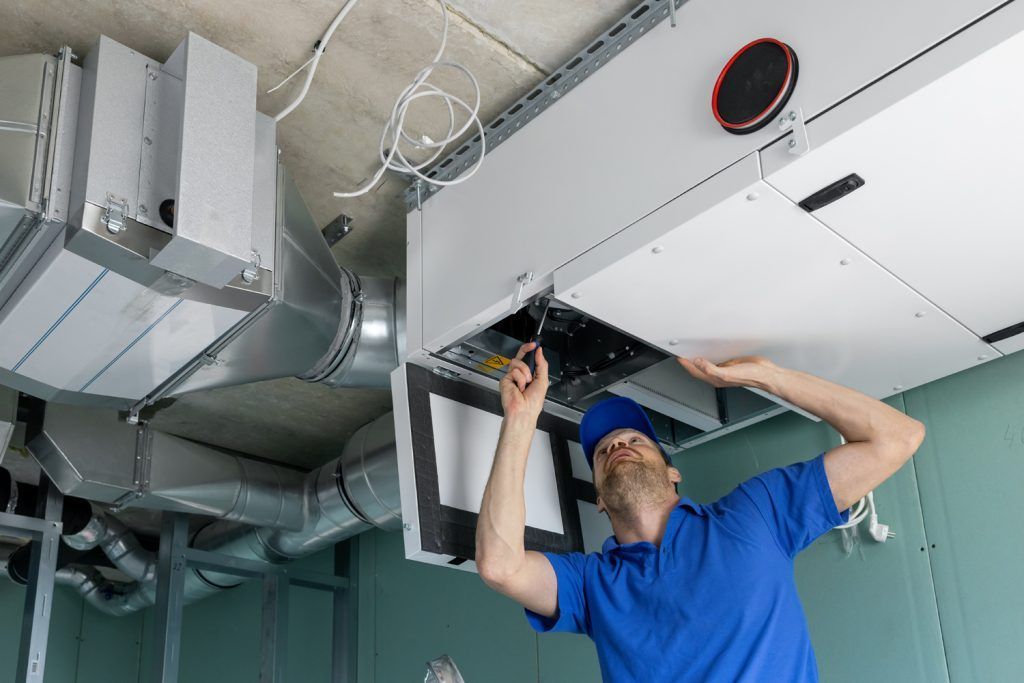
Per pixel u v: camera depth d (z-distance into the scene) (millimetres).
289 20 2188
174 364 2469
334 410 4105
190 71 2039
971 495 2381
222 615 5168
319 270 2500
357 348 2768
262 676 4074
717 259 1848
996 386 2410
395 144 2174
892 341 2168
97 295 2113
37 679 3479
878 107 1517
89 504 4199
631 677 1881
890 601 2438
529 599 2047
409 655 4016
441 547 2086
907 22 1533
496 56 2262
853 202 1688
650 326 2082
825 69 1623
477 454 2299
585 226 1973
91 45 2225
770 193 1673
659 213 1816
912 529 2459
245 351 2471
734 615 1848
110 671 5312
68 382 2521
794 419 2775
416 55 2291
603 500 2207
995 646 2232
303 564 4742
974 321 2104
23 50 2236
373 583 4352
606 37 2117
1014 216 1725
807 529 1992
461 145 2488
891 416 2035
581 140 2064
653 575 1970
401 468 2162
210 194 1975
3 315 2195
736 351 2189
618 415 2385
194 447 3777
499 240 2184
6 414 3271
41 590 3615
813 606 2578
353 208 2863
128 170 1990
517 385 2182
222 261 2000
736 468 2855
